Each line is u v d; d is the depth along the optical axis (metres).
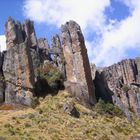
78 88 131.62
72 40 139.25
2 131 99.31
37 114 112.94
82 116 119.06
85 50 139.50
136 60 181.62
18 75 127.44
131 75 174.88
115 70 177.12
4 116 113.25
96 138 106.44
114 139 109.69
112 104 139.62
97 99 140.12
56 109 118.06
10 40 142.25
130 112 145.62
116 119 127.38
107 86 145.38
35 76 133.88
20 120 108.50
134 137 115.00
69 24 141.12
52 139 99.75
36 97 124.88
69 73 137.00
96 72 146.88
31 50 143.75
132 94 156.12
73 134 104.88
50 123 108.69
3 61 132.00
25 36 150.25
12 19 145.50
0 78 127.12
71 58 137.88
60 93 129.75
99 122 118.94
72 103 122.12
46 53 151.75
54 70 138.75
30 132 101.62
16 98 124.12
